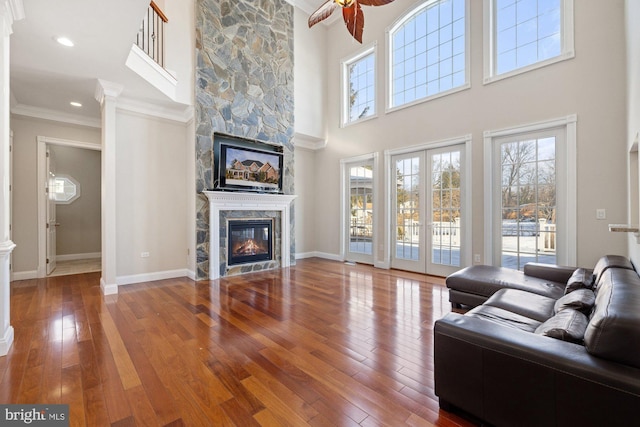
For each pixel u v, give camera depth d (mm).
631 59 2760
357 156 6141
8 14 2260
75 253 6875
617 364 1128
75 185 6898
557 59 3684
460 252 4676
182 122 4938
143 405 1688
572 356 1210
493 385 1402
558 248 3754
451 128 4707
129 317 3057
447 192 4832
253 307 3367
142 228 4562
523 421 1307
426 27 5152
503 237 4230
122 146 4387
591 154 3455
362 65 6305
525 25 4031
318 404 1692
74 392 1806
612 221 3326
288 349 2355
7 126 2350
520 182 4078
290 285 4344
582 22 3518
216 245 4770
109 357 2230
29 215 4703
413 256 5309
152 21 4133
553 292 2641
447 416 1579
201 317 3057
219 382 1911
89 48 2979
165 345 2428
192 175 4738
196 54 4645
